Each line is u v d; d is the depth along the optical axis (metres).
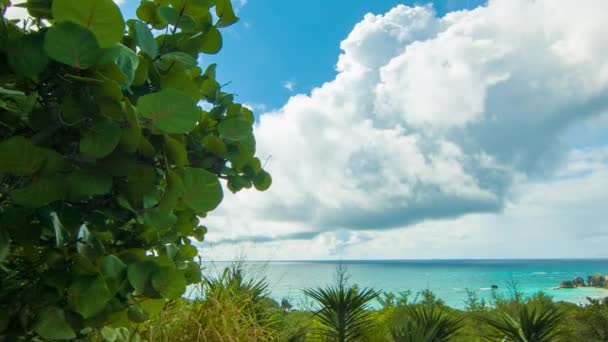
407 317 5.13
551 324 4.69
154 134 1.13
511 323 4.81
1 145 0.84
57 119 0.96
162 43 1.32
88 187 0.95
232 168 1.45
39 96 1.00
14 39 0.92
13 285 0.99
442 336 4.86
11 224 0.94
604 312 5.03
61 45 0.86
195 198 1.13
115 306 1.01
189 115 0.99
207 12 1.35
